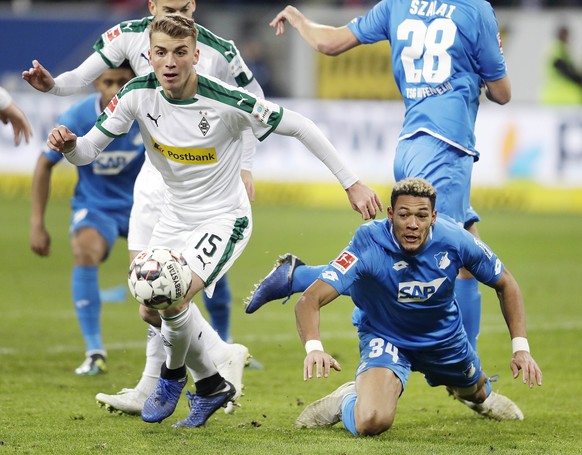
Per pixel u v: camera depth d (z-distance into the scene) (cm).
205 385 2141
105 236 2964
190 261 2044
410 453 1875
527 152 6900
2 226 6131
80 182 3033
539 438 2097
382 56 7062
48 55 7288
